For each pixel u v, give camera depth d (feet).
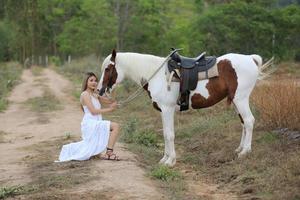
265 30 99.55
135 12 166.71
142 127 44.91
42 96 79.51
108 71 30.58
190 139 38.14
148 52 164.76
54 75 134.82
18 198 23.49
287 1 148.77
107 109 30.71
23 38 213.46
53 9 230.48
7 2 224.53
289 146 30.22
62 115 57.26
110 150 30.53
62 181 25.66
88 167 28.40
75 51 183.01
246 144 30.45
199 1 195.21
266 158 28.14
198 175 28.60
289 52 104.32
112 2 169.48
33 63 208.95
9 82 100.37
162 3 187.11
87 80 30.35
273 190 23.50
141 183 25.32
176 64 29.76
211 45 101.30
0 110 64.23
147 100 59.62
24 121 54.24
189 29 121.80
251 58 30.99
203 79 29.94
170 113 30.14
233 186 25.66
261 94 39.88
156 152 34.53
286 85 38.27
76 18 185.37
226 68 30.14
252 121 30.37
